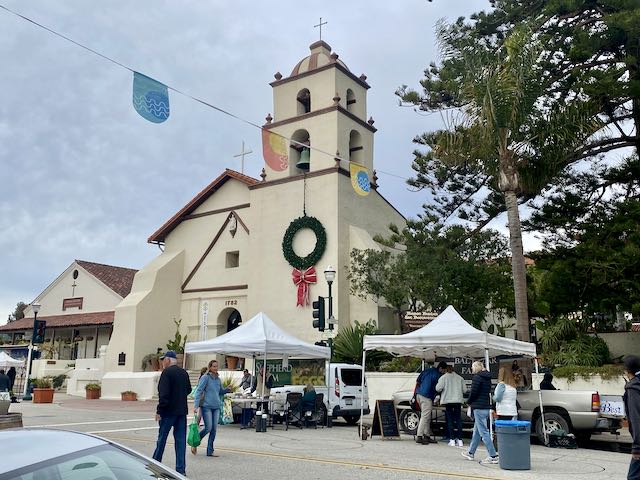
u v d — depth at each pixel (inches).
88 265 1581.0
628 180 853.8
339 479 335.9
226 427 665.0
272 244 1168.8
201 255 1315.2
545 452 470.6
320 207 1123.9
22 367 1294.3
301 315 1095.6
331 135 1143.0
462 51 724.7
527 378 661.9
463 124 716.7
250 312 1167.6
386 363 941.8
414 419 587.8
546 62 794.8
